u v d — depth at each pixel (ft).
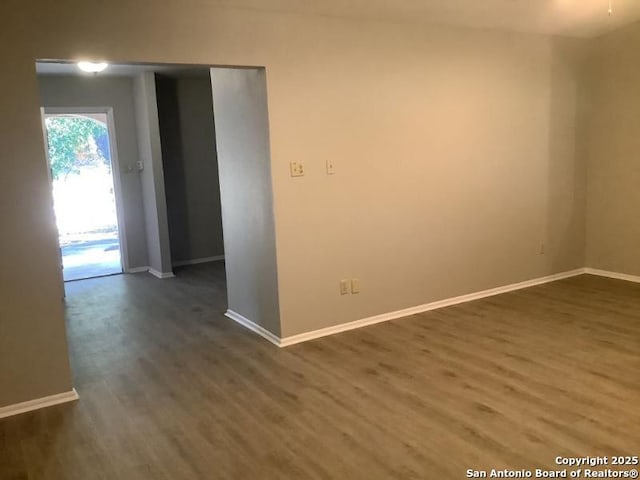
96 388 11.53
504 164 16.90
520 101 16.94
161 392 11.23
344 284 14.37
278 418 9.92
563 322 14.44
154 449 9.07
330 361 12.46
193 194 24.85
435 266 15.89
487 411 9.83
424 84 14.93
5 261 10.23
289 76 12.90
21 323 10.47
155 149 21.66
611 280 18.54
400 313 15.42
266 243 13.70
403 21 14.32
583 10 15.60
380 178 14.56
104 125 27.37
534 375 11.25
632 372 11.25
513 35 16.48
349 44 13.62
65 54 10.39
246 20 12.19
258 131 13.33
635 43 17.33
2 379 10.40
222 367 12.41
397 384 11.10
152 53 11.21
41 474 8.50
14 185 10.17
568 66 17.90
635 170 17.84
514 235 17.52
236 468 8.40
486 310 15.70
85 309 17.66
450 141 15.66
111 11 10.72
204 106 24.72
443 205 15.80
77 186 30.94
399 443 8.90
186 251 24.95
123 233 22.99
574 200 18.89
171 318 16.35
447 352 12.67
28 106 10.15
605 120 18.42
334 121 13.66
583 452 8.43
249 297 15.02
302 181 13.41
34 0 10.03
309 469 8.28
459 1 13.58
